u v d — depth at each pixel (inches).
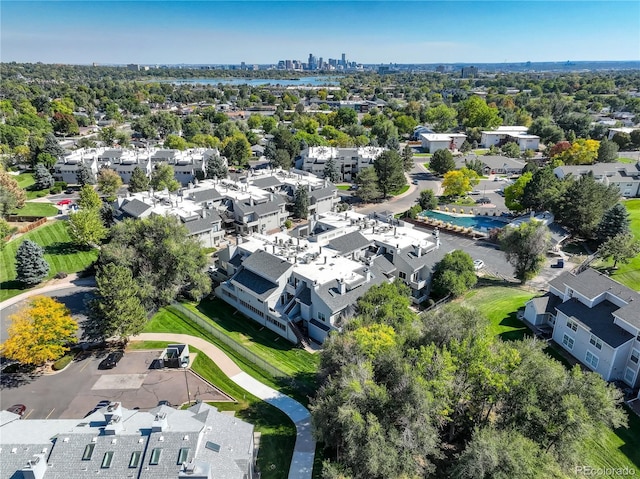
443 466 1585.9
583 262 3307.1
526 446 1359.5
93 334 2225.6
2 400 1956.2
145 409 1904.5
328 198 4724.4
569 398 1440.7
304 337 2469.2
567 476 1403.8
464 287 2810.0
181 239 2812.5
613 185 4055.1
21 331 2047.2
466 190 4899.1
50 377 2117.4
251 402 1957.4
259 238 3134.8
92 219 3545.8
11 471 1317.7
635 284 2920.8
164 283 2699.3
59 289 2989.7
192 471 1236.5
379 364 1672.0
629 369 1985.7
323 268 2591.0
